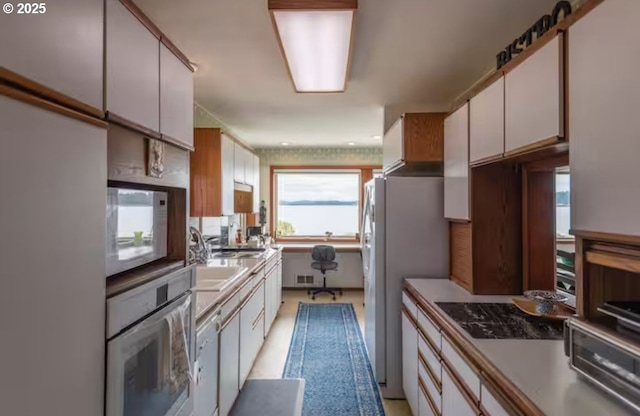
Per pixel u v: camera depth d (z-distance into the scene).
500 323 1.63
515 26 2.01
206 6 1.80
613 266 1.03
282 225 6.37
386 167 3.58
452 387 1.55
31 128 0.67
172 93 1.32
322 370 3.10
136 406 1.04
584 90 1.09
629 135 0.92
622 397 0.94
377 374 2.73
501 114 1.68
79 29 0.81
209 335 1.83
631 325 0.99
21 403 0.65
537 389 1.03
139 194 1.25
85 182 0.83
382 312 2.74
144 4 1.78
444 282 2.54
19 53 0.65
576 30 1.13
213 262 3.29
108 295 0.95
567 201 1.91
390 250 2.73
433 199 2.71
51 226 0.73
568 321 1.13
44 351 0.71
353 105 3.55
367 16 1.89
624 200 0.93
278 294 4.64
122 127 1.02
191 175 3.17
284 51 2.14
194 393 1.54
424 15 1.88
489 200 2.17
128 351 0.99
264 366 3.18
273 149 6.26
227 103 3.49
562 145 1.32
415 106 3.55
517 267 2.18
